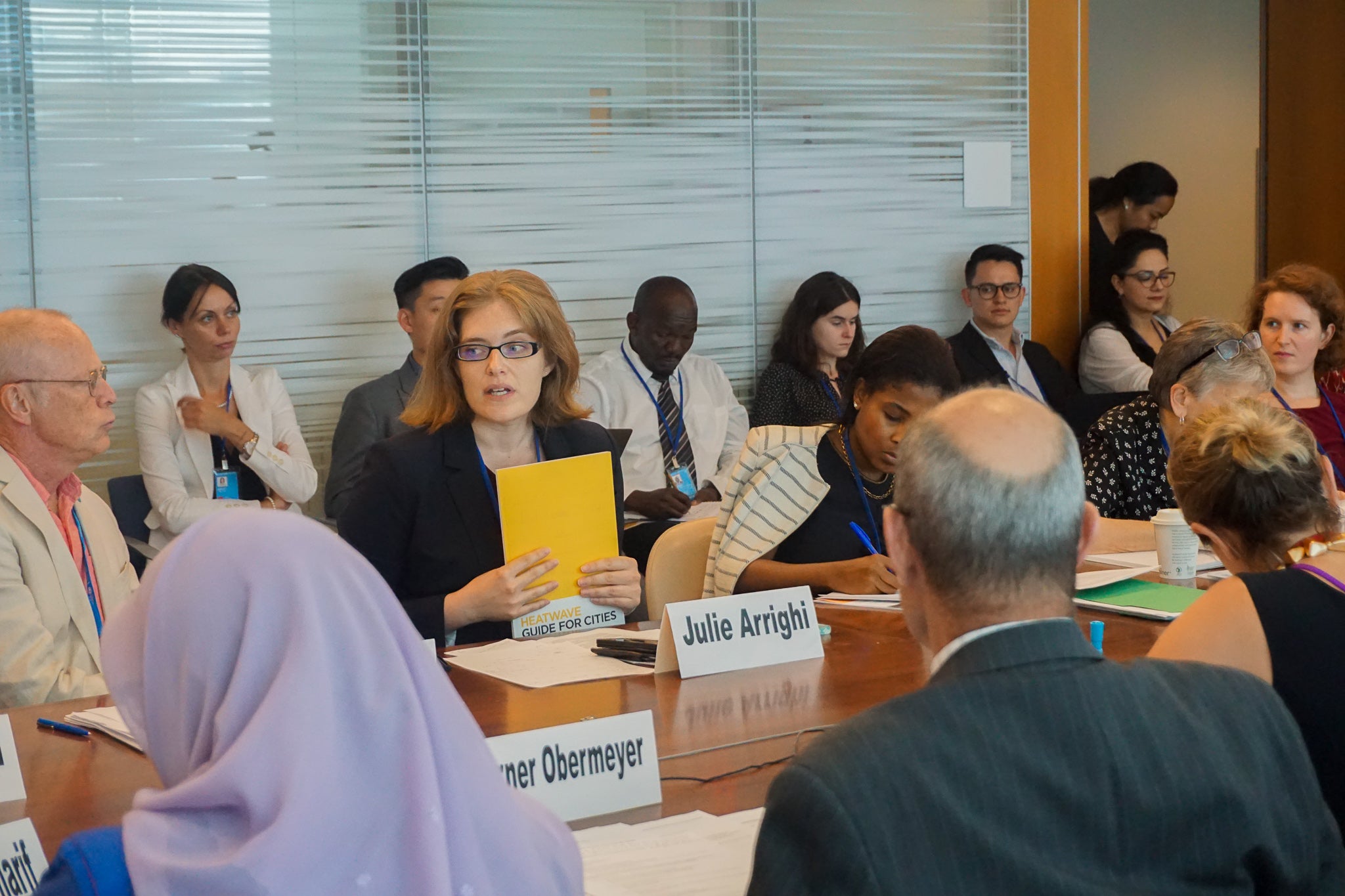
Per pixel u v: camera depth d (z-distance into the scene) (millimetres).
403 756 749
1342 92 6750
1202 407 2922
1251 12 7266
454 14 4668
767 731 1605
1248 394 2896
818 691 1782
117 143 4332
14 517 2184
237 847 714
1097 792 846
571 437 2422
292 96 4512
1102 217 6270
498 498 2199
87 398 2279
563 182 4863
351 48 4566
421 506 2301
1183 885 869
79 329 2326
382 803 742
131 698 798
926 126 5316
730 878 1147
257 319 4535
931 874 801
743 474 2594
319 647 743
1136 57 7230
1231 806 877
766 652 1940
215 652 751
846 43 5172
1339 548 1449
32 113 4234
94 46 4281
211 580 761
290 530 779
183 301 4086
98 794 1430
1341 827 1300
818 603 2359
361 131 4602
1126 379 5191
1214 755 888
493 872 780
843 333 4832
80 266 4320
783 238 5172
